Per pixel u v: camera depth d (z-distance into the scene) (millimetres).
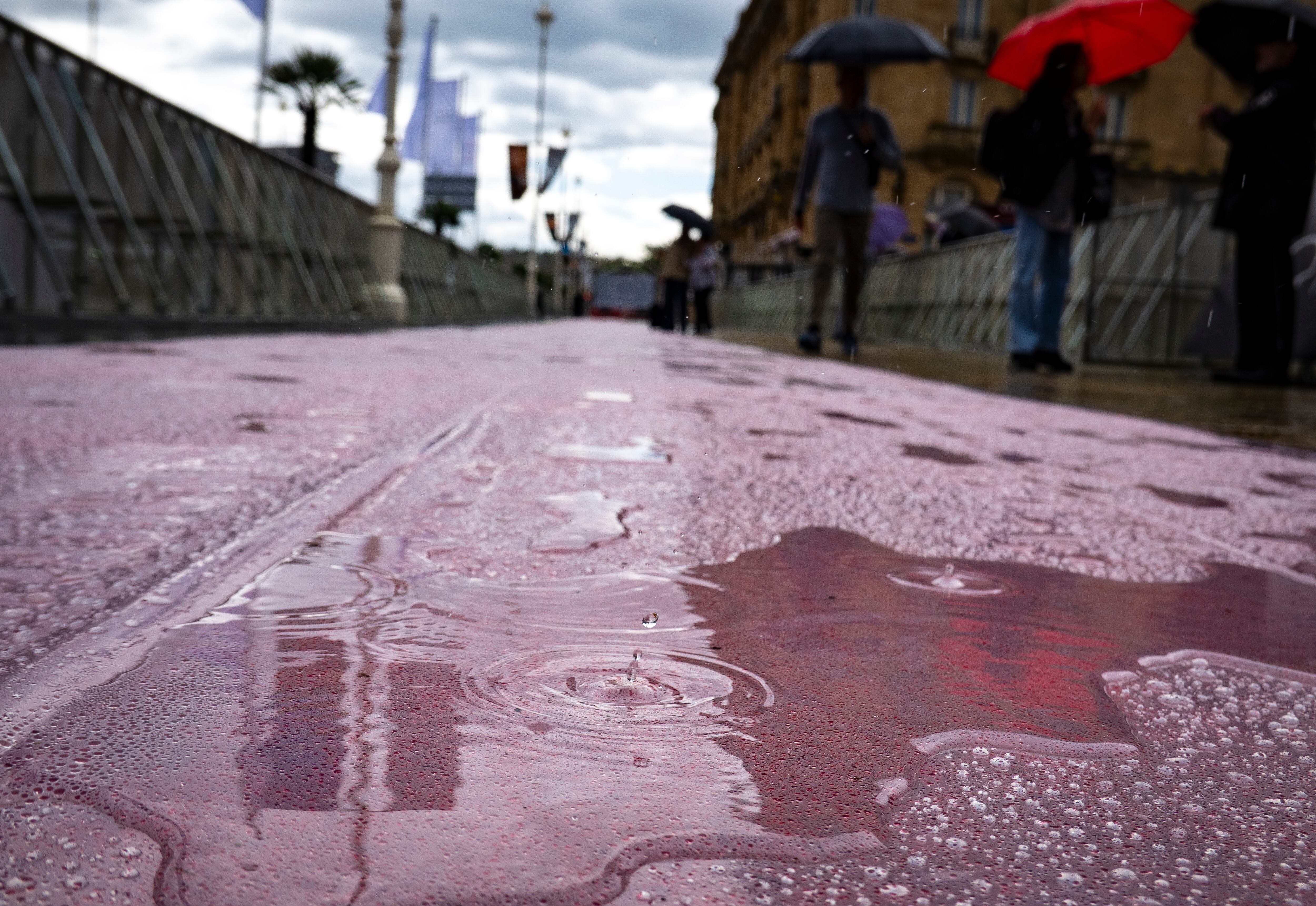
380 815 549
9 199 6109
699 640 923
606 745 663
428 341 8445
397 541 1267
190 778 585
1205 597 1226
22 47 6273
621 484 1817
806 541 1426
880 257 16047
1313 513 1932
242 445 2035
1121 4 6684
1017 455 2639
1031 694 822
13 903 449
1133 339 9555
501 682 773
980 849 549
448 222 45875
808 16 38281
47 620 893
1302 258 7164
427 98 27078
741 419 3154
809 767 647
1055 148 6926
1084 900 501
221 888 469
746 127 49000
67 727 654
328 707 707
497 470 1881
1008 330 10773
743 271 33250
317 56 31266
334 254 13367
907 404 4160
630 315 49312
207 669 776
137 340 5695
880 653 912
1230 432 3547
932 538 1498
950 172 32812
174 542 1211
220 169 9508
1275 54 6238
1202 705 812
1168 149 31062
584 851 521
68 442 2002
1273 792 644
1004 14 32906
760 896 489
